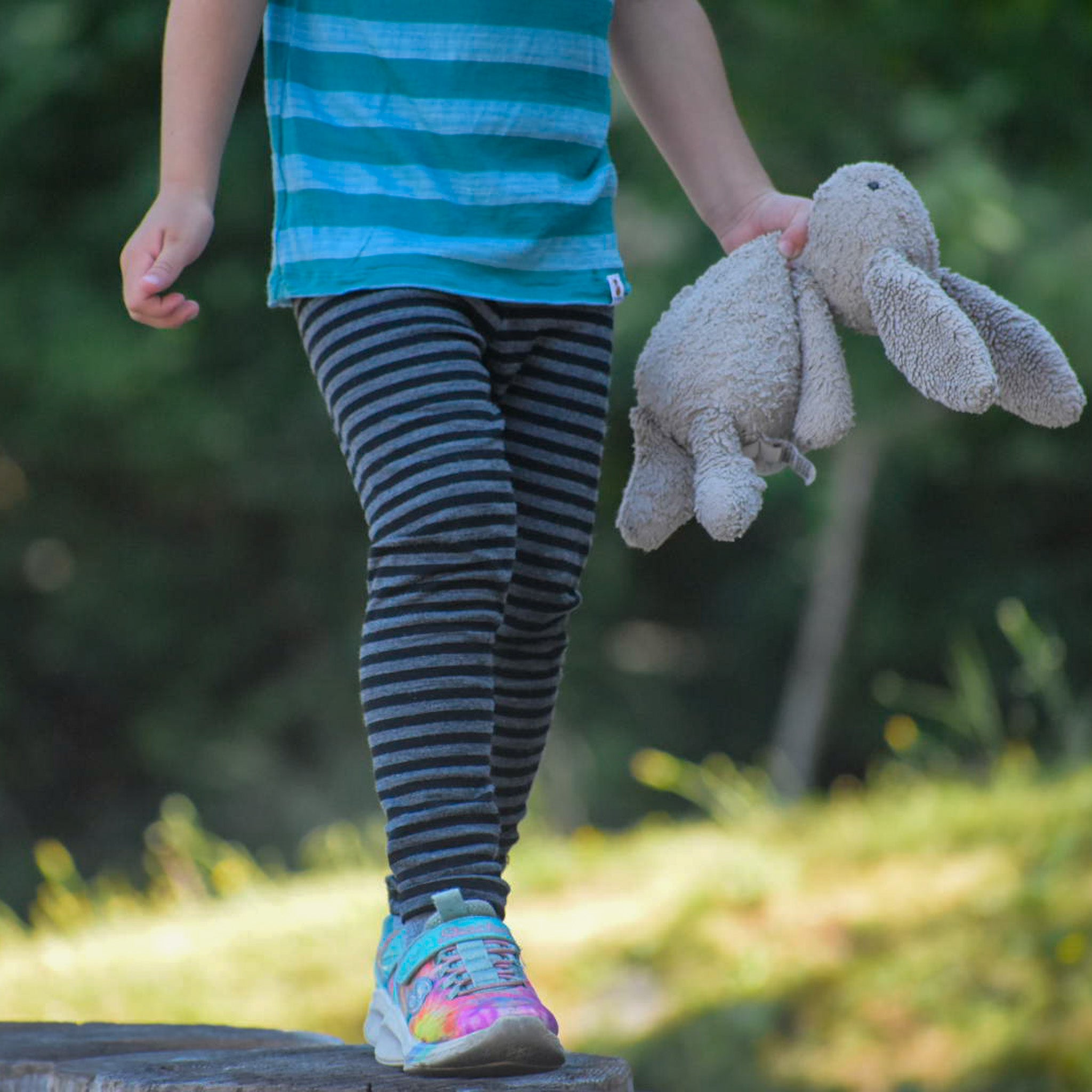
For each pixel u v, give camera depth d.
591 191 4.71
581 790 25.81
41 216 23.28
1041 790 12.91
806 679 24.12
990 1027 9.72
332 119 4.60
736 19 17.97
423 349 4.40
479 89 4.57
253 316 23.61
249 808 25.98
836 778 28.61
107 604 27.52
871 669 27.98
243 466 25.28
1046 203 17.38
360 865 15.61
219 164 4.60
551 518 4.71
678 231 18.69
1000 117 17.41
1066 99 17.61
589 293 4.64
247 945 11.78
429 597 4.32
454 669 4.30
